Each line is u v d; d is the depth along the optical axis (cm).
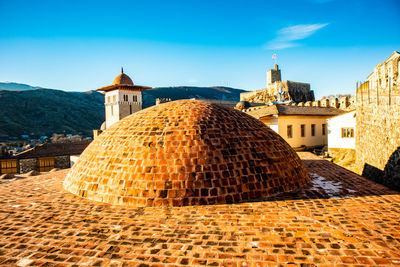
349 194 753
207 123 852
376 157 1470
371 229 524
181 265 420
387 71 1289
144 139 816
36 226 591
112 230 558
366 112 1716
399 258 419
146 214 640
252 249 462
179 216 622
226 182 722
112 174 773
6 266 431
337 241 480
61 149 3947
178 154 755
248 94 10500
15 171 3541
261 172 785
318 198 726
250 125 946
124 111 5094
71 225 591
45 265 431
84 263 434
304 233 517
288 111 2925
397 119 1162
